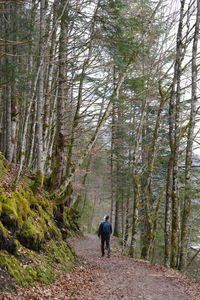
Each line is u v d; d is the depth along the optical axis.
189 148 11.14
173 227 11.25
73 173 10.02
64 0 9.31
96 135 10.64
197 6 11.32
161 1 11.70
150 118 18.81
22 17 9.52
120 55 9.92
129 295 5.71
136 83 13.98
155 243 18.73
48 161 14.91
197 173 15.95
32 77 10.86
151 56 14.71
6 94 12.14
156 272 8.84
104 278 7.39
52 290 5.12
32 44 9.70
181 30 11.88
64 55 10.70
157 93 16.75
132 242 13.58
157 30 13.27
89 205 36.47
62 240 8.71
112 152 19.58
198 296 6.09
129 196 19.50
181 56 12.70
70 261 7.75
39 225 7.09
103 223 11.62
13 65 9.82
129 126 18.58
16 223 5.81
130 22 9.44
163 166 20.12
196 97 11.18
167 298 5.70
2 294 3.88
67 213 17.88
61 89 10.90
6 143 12.13
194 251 20.34
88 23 9.59
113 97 10.58
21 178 9.25
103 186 26.30
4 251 4.95
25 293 4.36
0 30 9.86
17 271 4.70
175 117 11.91
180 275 8.71
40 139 8.41
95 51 10.53
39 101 8.20
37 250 6.30
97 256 11.47
